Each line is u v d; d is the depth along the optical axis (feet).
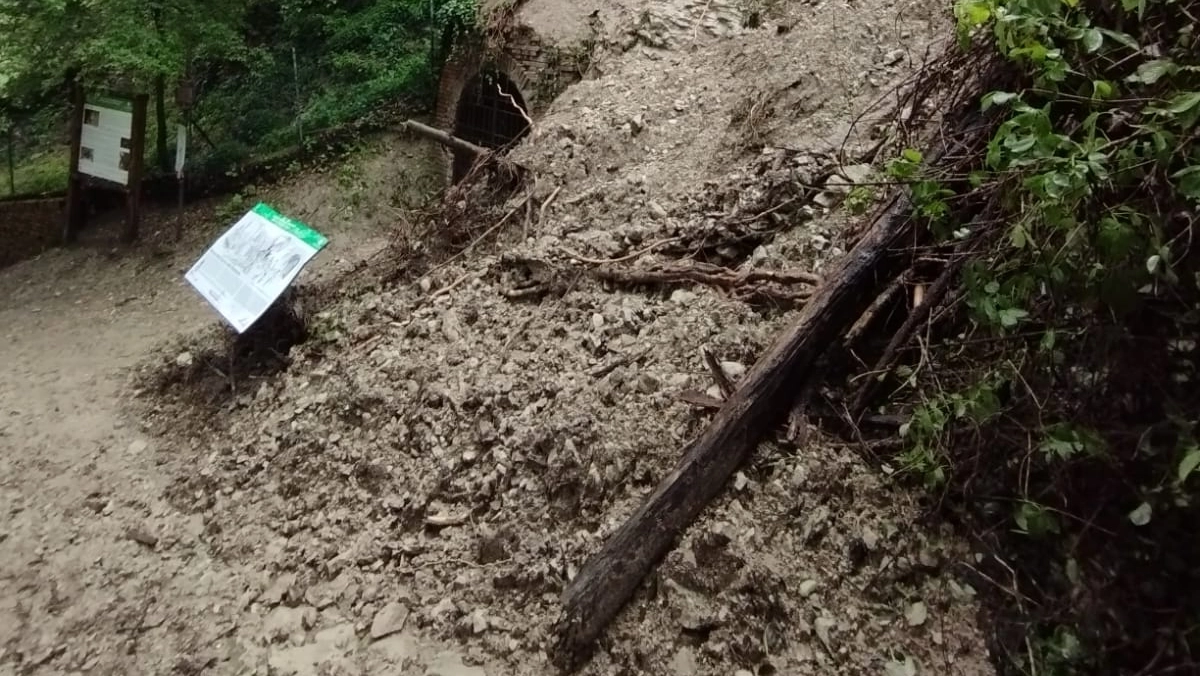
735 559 10.77
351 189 30.99
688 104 21.12
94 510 16.74
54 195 32.78
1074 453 9.18
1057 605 9.23
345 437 16.01
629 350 14.42
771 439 11.96
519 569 12.13
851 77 18.35
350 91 34.83
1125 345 8.87
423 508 13.91
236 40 31.60
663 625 10.78
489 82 29.55
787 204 15.60
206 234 30.81
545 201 19.89
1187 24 8.80
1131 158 8.07
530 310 16.96
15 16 28.25
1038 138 8.45
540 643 11.33
